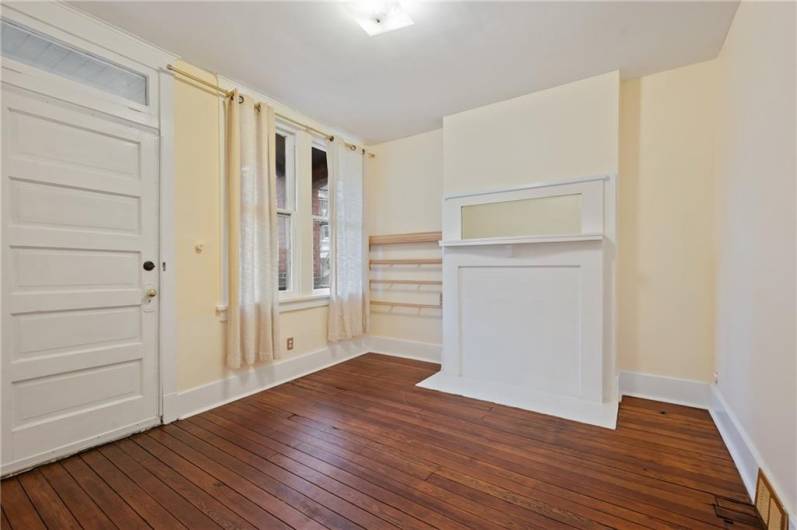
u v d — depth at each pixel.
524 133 3.02
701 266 2.59
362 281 4.06
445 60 2.52
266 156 2.92
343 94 3.03
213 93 2.68
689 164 2.62
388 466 1.91
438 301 3.82
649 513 1.53
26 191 1.86
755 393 1.67
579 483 1.74
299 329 3.42
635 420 2.40
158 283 2.39
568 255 2.72
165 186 2.40
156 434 2.27
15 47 1.85
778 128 1.46
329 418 2.50
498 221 3.10
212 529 1.47
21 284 1.85
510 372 2.98
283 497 1.66
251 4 1.96
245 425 2.39
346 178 3.88
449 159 3.40
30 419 1.88
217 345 2.73
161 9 2.00
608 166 2.68
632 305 2.81
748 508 1.55
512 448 2.07
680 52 2.43
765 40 1.61
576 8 2.00
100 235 2.12
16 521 1.52
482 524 1.48
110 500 1.65
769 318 1.52
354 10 2.02
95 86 2.11
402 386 3.11
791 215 1.33
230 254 2.72
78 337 2.04
